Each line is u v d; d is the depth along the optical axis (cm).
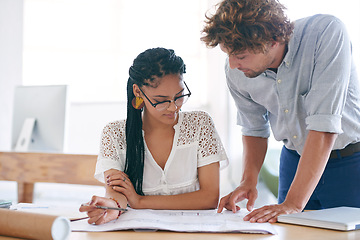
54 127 334
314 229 125
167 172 173
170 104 155
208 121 178
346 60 152
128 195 161
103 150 174
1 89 527
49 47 552
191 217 139
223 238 114
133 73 159
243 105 189
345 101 164
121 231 122
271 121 188
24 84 551
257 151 191
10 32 529
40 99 340
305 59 161
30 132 339
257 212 138
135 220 129
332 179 180
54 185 530
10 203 151
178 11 576
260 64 150
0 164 289
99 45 561
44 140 338
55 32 552
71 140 560
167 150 173
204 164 173
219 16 146
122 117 555
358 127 175
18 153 283
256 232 120
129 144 169
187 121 176
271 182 434
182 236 116
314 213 138
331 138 151
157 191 174
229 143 568
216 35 145
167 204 163
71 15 554
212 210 162
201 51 584
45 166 274
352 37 472
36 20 550
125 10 565
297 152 186
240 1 142
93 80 561
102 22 560
